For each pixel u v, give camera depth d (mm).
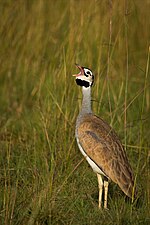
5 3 17078
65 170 11484
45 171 11148
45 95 14258
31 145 12531
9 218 9367
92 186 11242
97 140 10469
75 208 10227
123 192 10680
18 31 17031
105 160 10250
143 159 12211
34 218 9492
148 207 9930
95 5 14523
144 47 17734
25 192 10438
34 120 13570
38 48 16469
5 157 12211
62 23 16234
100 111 13086
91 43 14727
